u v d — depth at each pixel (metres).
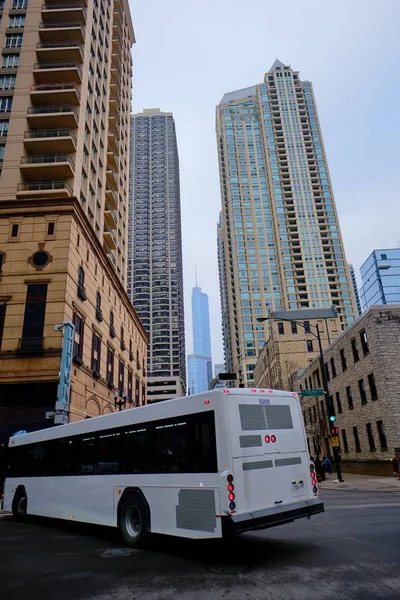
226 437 7.16
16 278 28.94
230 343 164.50
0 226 30.31
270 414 7.98
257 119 175.25
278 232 152.88
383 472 25.89
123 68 63.56
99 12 48.41
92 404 33.12
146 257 187.00
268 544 8.07
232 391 7.62
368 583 5.44
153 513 8.22
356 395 30.22
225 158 172.62
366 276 161.62
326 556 6.88
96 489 9.91
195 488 7.39
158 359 168.25
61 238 29.89
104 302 38.91
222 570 6.46
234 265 155.75
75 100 37.78
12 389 26.66
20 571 6.79
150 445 8.66
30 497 12.73
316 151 163.38
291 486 7.74
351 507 12.83
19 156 34.41
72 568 6.91
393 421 24.70
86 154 40.62
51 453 12.12
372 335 26.81
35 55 38.56
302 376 46.56
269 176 161.50
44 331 27.59
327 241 152.25
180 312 183.00
